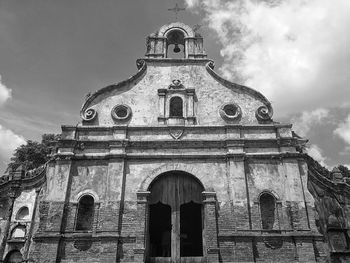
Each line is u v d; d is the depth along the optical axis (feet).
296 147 63.46
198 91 69.62
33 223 67.62
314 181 66.80
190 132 64.80
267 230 56.39
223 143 63.36
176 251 56.85
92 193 59.36
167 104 67.82
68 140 62.90
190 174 61.00
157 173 60.95
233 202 57.98
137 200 58.39
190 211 78.13
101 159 62.13
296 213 57.26
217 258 53.98
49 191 59.06
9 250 67.00
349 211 70.03
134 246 54.95
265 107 67.82
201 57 74.33
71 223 56.95
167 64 72.69
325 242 61.11
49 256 53.78
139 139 63.87
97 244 55.21
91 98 68.03
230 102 68.44
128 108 67.15
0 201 73.05
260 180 60.59
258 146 63.36
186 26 78.33
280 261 54.39
